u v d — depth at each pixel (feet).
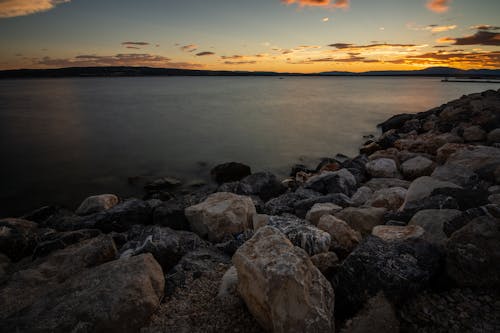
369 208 25.29
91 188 53.21
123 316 13.51
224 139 93.15
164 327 13.92
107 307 13.52
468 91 326.65
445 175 30.27
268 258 13.60
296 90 369.91
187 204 35.63
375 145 66.74
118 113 146.82
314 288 13.09
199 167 65.46
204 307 15.26
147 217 31.78
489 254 14.17
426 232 18.08
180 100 220.43
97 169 63.67
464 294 13.99
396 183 38.75
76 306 13.60
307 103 198.90
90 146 82.84
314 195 35.96
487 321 12.42
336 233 20.48
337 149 80.89
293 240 19.22
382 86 491.31
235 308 14.88
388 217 23.16
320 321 12.03
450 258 14.90
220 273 18.63
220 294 15.90
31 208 45.50
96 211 34.65
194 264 19.52
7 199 48.57
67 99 221.46
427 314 13.16
